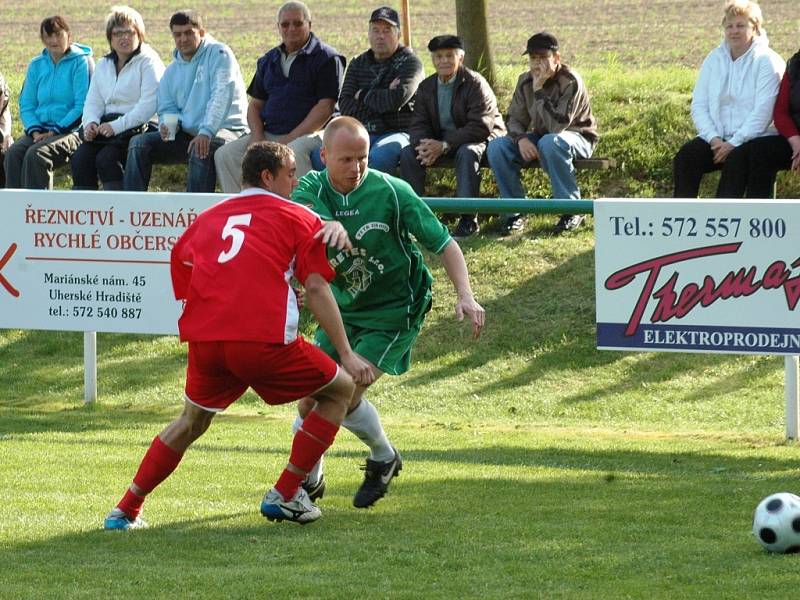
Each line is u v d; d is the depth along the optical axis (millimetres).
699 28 78312
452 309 39344
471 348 37656
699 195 44719
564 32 79375
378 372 21781
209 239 19219
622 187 45688
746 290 28906
